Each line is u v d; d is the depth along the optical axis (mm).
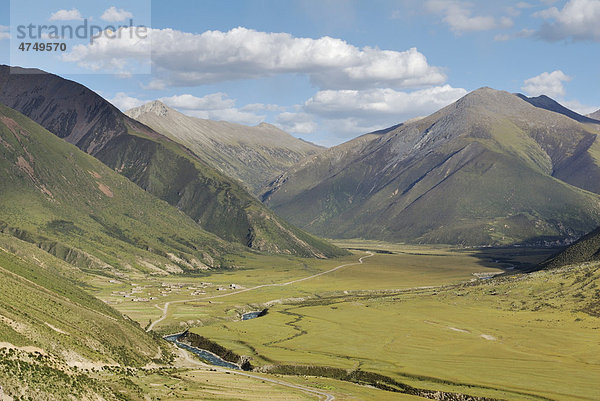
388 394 175500
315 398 162000
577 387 175500
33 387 115875
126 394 137625
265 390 166000
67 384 123812
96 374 147875
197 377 175000
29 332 144750
